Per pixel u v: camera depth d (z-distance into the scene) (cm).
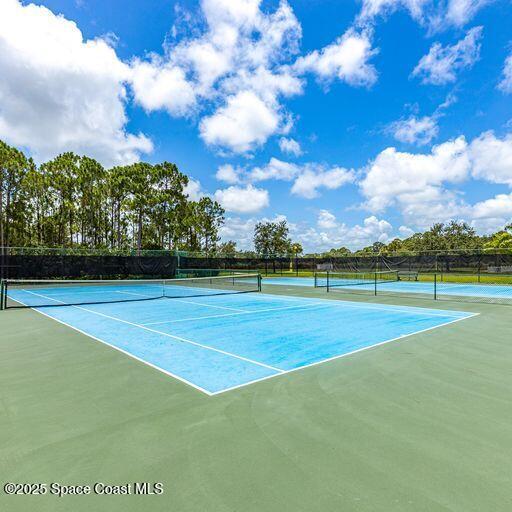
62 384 431
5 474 246
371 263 2962
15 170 3009
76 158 3391
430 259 2672
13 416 340
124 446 283
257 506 212
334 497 220
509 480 237
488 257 2409
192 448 279
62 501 217
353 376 462
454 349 609
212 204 4594
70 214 3331
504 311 1097
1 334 740
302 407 361
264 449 278
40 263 2258
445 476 242
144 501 217
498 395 394
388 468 251
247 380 446
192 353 582
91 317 975
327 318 959
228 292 1791
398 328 809
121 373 475
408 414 344
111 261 2497
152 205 3550
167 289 2047
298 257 3512
